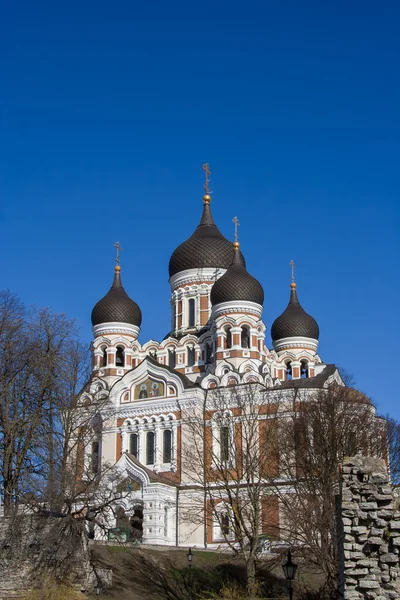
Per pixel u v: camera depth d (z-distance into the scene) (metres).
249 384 84.38
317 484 60.22
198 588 62.31
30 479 55.34
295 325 104.06
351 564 27.36
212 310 97.62
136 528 82.62
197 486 84.31
